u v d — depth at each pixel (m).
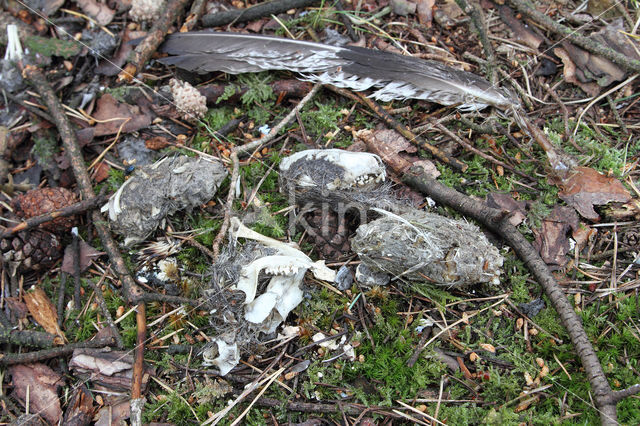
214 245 0.37
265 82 0.42
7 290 0.39
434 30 0.44
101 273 0.39
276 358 0.36
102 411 0.36
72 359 0.37
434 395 0.36
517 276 0.38
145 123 0.42
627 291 0.37
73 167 0.40
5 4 0.43
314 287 0.38
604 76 0.41
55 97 0.41
